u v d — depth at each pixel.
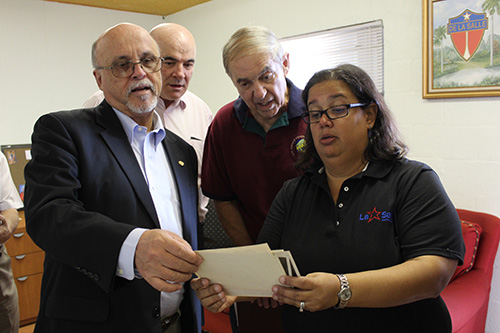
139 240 1.11
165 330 1.51
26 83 3.95
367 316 1.16
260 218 1.77
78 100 4.29
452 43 2.53
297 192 1.37
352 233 1.19
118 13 4.48
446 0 2.52
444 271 1.07
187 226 1.54
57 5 4.08
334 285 1.02
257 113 1.68
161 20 4.78
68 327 1.28
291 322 1.31
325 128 1.22
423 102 2.74
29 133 4.00
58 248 1.18
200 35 4.34
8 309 2.35
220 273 1.14
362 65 3.09
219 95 4.24
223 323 2.27
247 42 1.49
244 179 1.76
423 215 1.12
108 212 1.32
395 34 2.84
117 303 1.30
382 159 1.25
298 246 1.27
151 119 1.54
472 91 2.47
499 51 2.35
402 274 1.05
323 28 3.29
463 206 2.62
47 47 4.05
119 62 1.39
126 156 1.40
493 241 2.33
